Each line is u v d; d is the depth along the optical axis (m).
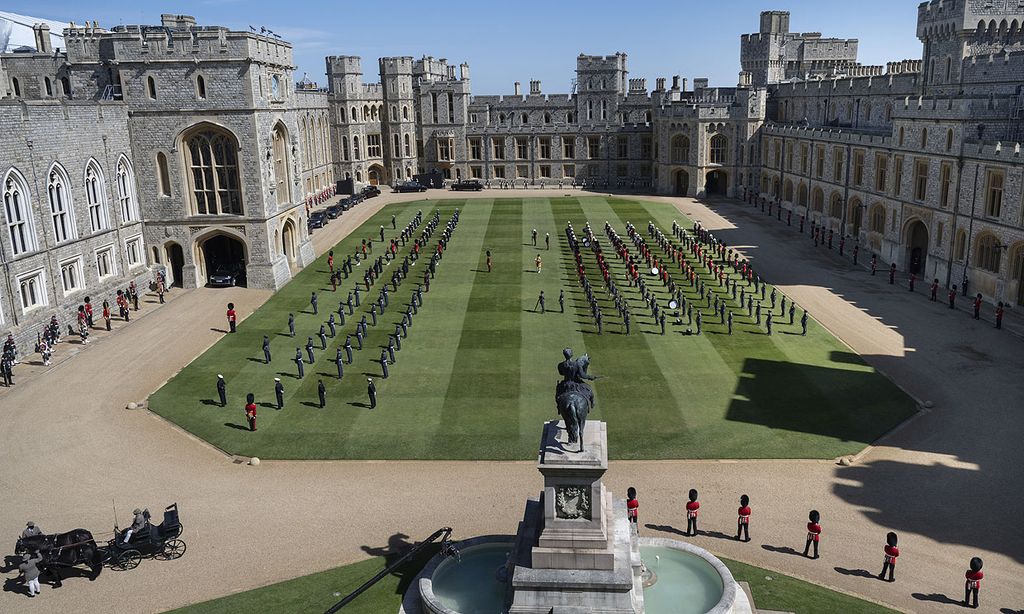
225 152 62.44
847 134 79.94
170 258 65.38
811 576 25.78
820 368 44.22
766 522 29.16
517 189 126.25
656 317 52.69
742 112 109.44
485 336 50.62
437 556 25.41
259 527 29.30
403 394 41.44
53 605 24.97
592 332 51.22
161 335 52.19
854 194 79.06
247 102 60.41
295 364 46.22
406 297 60.06
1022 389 40.66
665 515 29.73
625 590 22.08
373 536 28.53
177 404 40.62
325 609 24.19
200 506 30.86
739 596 23.89
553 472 22.14
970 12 72.38
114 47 60.00
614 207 104.31
